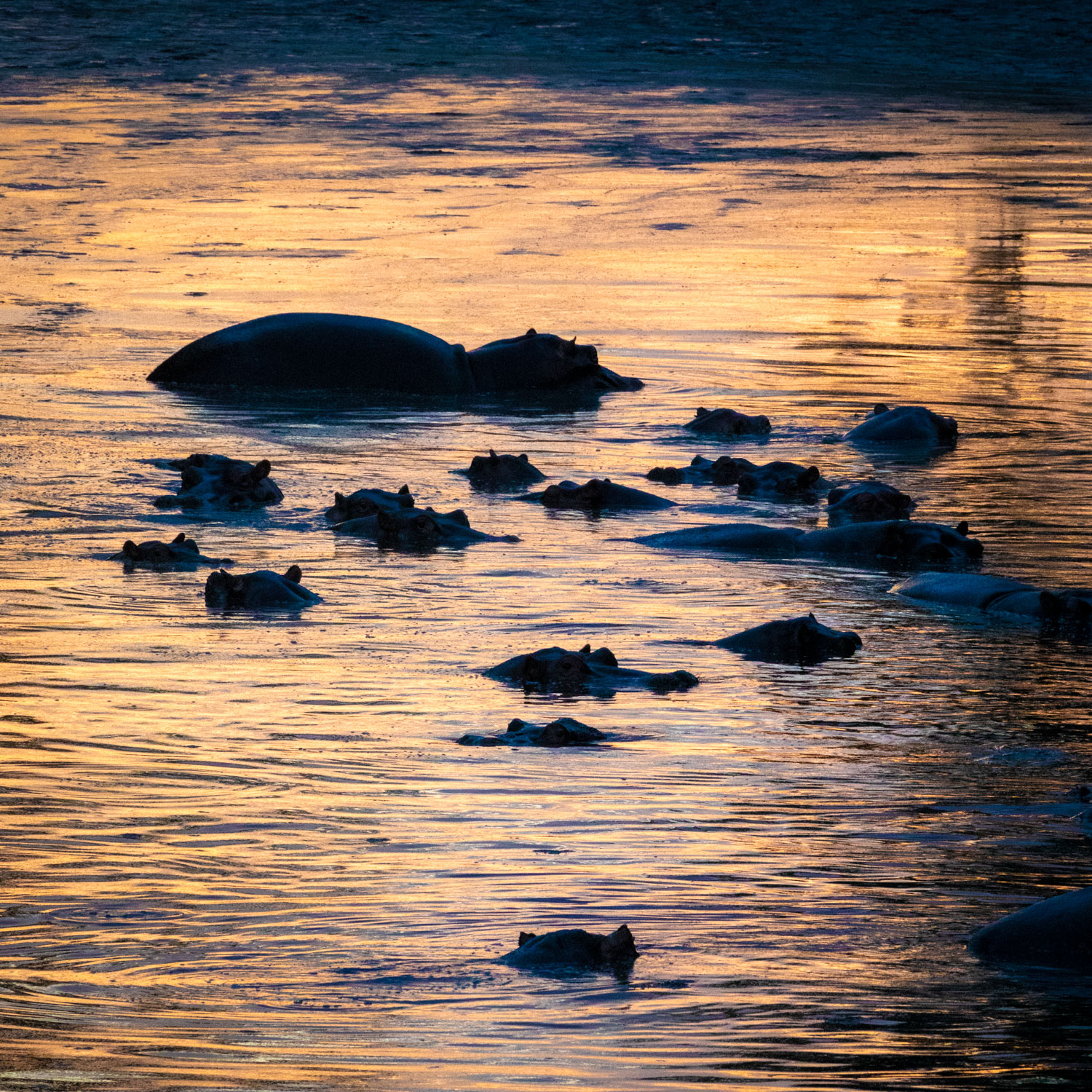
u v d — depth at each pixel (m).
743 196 146.00
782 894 30.75
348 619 50.78
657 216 136.25
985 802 35.91
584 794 36.31
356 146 169.38
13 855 32.47
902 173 158.62
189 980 27.00
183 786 36.53
